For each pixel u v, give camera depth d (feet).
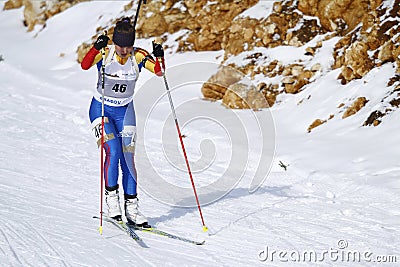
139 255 31.22
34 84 87.45
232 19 83.92
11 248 30.53
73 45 100.83
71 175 48.24
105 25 100.63
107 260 29.99
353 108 62.23
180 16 91.45
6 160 51.60
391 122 57.72
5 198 40.14
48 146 57.62
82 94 81.25
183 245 33.55
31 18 113.09
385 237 36.63
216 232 36.47
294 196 45.68
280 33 75.66
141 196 44.19
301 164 53.16
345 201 44.37
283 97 70.13
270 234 36.55
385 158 51.72
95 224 35.96
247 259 31.94
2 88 84.48
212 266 30.48
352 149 54.90
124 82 34.83
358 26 70.23
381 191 45.78
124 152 35.55
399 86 61.11
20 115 70.13
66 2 112.16
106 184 35.45
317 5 74.79
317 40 73.26
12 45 107.65
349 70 66.33
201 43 86.63
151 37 93.09
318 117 63.77
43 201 40.37
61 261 29.27
